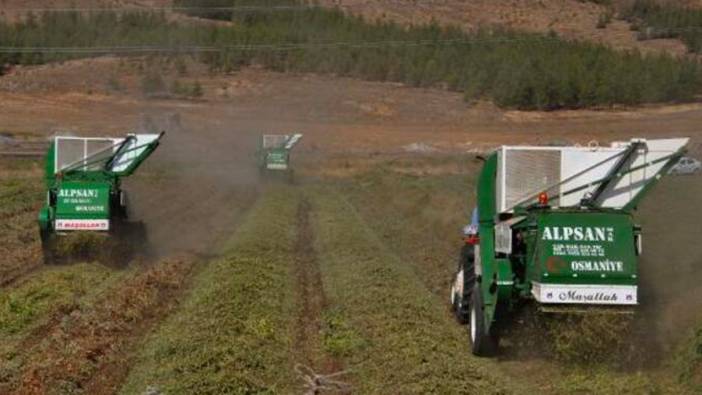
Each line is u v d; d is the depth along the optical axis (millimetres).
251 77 120250
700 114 102062
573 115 104625
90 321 17297
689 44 154000
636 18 187250
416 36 134000
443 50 125375
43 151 62125
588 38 170625
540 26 182500
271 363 14688
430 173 58625
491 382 13484
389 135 90562
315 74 122938
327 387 13680
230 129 87750
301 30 137375
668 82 109000
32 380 13555
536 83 106312
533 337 14898
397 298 19172
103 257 23984
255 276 21578
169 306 19125
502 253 15352
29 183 46812
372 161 66750
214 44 128625
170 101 105000
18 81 112250
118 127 84188
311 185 52969
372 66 120125
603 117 103062
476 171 59250
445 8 189875
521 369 14633
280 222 33594
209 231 31766
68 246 23703
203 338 15688
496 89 107938
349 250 26359
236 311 17750
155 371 14195
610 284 14008
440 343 15820
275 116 98625
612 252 14031
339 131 91562
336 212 37844
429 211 36344
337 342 15789
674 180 39312
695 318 15273
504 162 15727
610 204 15609
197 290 20531
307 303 19641
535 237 14344
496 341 15375
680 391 12820
